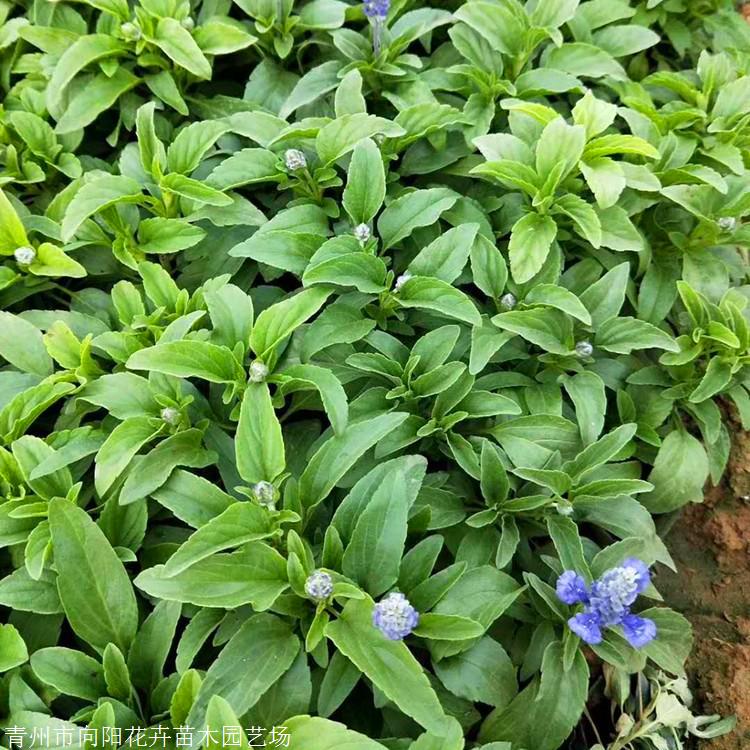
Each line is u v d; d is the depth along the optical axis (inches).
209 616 14.1
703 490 19.1
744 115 19.7
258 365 15.1
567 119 20.2
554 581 15.3
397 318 17.4
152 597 14.9
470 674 13.9
